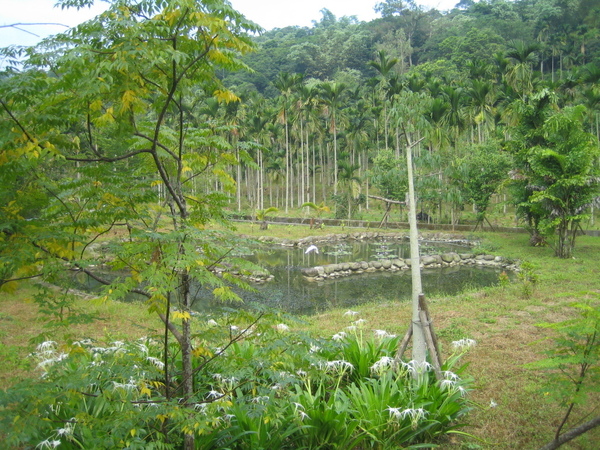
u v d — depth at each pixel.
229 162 3.90
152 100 3.52
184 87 3.29
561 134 16.52
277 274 17.25
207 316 3.78
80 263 2.96
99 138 3.56
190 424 2.91
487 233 25.34
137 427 3.06
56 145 2.94
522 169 18.33
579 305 3.57
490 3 57.75
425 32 61.09
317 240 25.80
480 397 5.37
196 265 3.08
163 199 3.76
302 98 35.38
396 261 18.41
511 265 17.95
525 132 18.00
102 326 8.22
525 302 10.27
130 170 3.67
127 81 2.85
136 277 3.10
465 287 14.29
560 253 17.20
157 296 2.96
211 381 4.46
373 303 11.84
